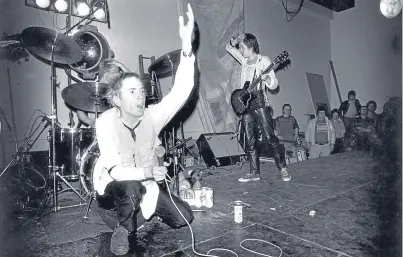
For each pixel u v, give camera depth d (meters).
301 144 7.06
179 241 1.99
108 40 4.95
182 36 2.13
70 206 2.90
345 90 8.73
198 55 5.84
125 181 1.85
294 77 7.90
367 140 6.38
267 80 3.41
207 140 5.24
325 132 6.77
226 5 6.22
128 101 1.87
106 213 2.12
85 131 3.11
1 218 2.43
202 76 5.90
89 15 4.46
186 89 2.16
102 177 1.96
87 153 2.92
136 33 5.23
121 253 1.81
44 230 2.25
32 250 1.90
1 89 3.95
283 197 2.96
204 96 5.92
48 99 4.43
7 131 3.95
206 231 2.15
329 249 1.81
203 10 5.90
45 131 4.35
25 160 3.73
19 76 4.14
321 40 8.65
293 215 2.44
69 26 4.57
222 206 2.72
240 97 3.59
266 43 7.21
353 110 7.97
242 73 3.74
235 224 2.28
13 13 4.03
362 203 2.68
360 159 4.99
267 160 5.32
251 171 3.81
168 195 2.11
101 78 3.55
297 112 7.93
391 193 2.87
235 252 1.81
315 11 8.35
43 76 4.38
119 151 1.94
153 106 2.15
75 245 1.98
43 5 4.28
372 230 2.06
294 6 7.82
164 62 3.79
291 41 7.80
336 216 2.38
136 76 1.93
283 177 3.65
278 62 3.33
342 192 3.05
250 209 2.62
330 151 6.78
